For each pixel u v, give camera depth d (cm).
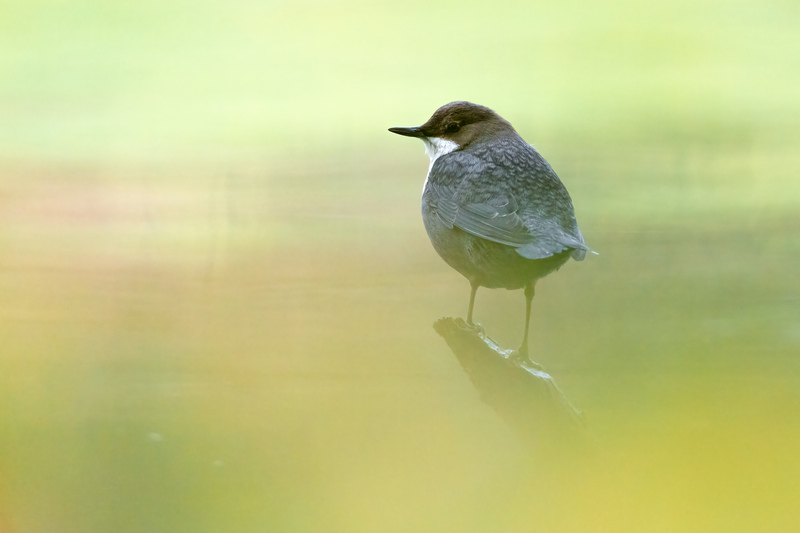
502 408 584
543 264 742
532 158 809
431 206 817
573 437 579
